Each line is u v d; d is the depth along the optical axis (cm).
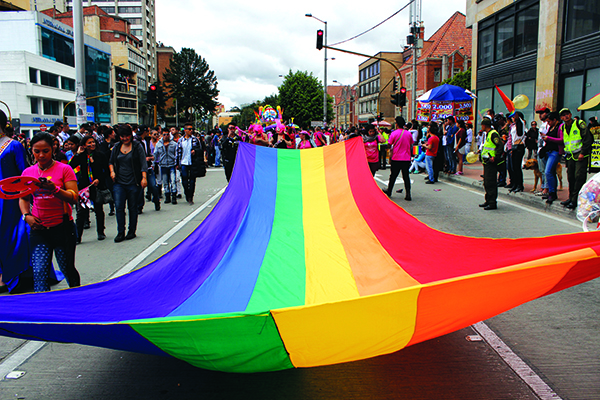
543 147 941
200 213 986
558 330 387
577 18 1489
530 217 860
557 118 916
